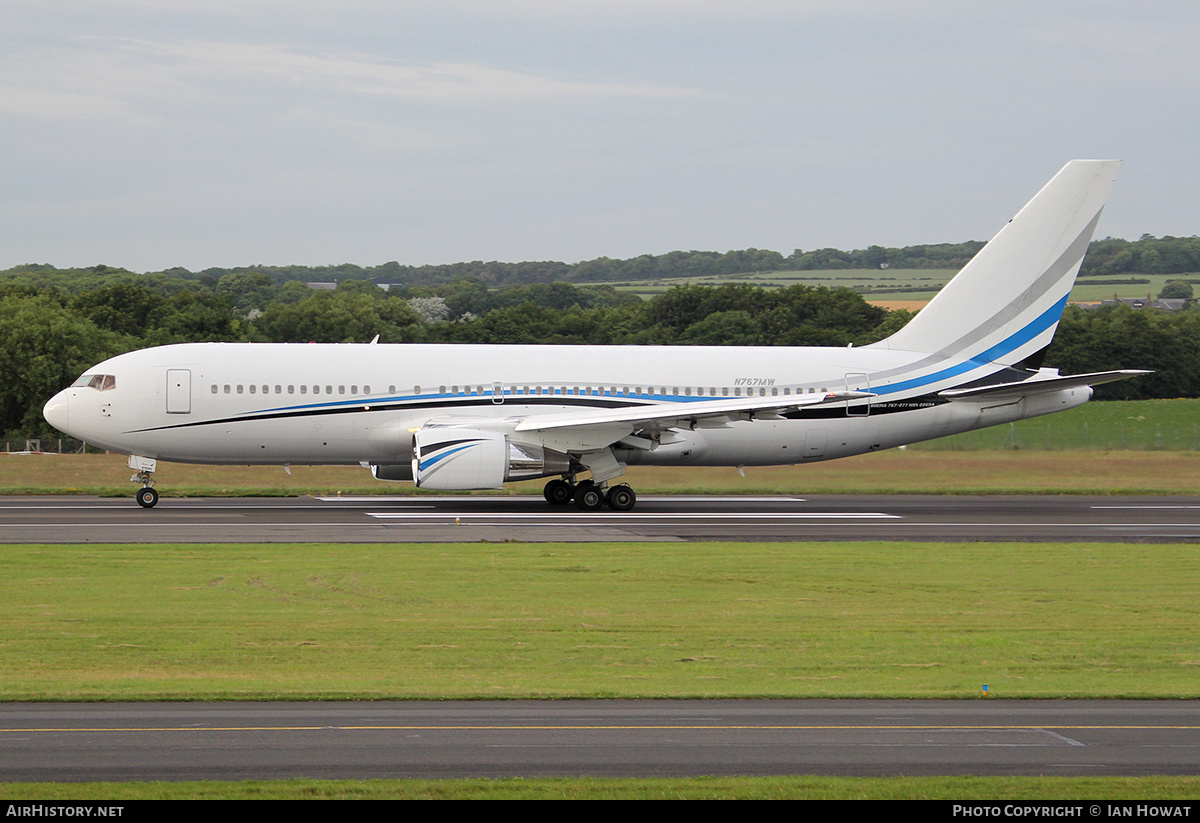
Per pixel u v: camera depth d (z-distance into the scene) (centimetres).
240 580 9125
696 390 15138
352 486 17338
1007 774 4450
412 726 5050
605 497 14775
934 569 10012
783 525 13038
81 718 5162
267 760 4522
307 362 14538
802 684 6075
